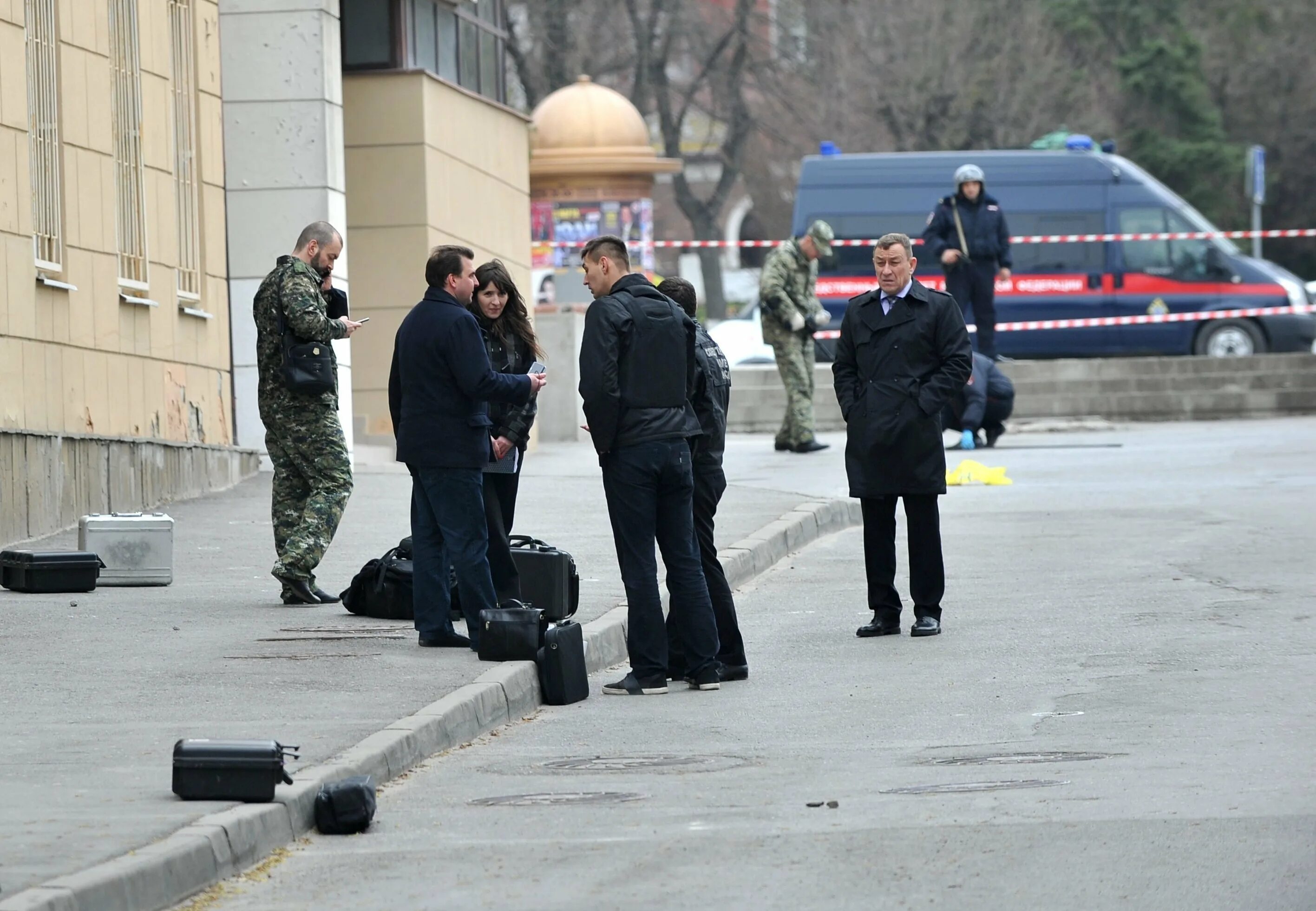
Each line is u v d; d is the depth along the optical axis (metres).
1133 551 51.97
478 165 84.88
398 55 79.00
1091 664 36.88
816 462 75.31
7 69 53.84
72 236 57.66
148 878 21.62
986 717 32.44
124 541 46.06
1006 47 193.12
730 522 56.72
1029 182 112.81
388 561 41.25
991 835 23.80
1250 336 112.00
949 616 43.59
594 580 46.19
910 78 190.12
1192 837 23.27
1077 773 27.38
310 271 42.59
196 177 67.56
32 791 25.72
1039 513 60.53
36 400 54.97
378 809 26.84
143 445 60.28
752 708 34.34
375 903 21.98
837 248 113.62
